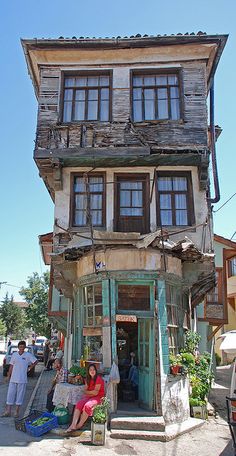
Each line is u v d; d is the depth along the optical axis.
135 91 12.45
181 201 11.78
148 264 9.89
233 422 6.58
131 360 11.25
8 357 20.19
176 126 11.84
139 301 10.03
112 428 8.52
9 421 9.35
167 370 9.30
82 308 10.66
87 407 8.21
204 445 7.97
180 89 12.27
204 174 11.48
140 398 9.80
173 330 10.26
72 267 11.19
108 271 9.95
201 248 11.31
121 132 11.80
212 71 12.92
